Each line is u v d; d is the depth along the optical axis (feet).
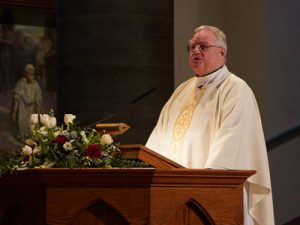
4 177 17.56
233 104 20.36
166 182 16.40
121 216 16.19
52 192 16.02
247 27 39.01
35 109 41.32
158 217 16.31
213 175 16.76
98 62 32.91
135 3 33.09
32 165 17.30
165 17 33.71
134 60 32.94
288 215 37.68
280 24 38.09
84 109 33.01
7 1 40.50
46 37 41.73
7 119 40.83
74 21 33.37
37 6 41.09
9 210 17.90
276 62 37.96
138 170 15.98
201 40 21.54
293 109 37.88
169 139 22.30
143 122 32.86
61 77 34.06
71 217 16.02
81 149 17.15
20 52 41.32
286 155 37.70
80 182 16.06
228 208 17.03
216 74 21.63
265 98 37.60
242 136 19.84
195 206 16.78
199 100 21.70
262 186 20.21
